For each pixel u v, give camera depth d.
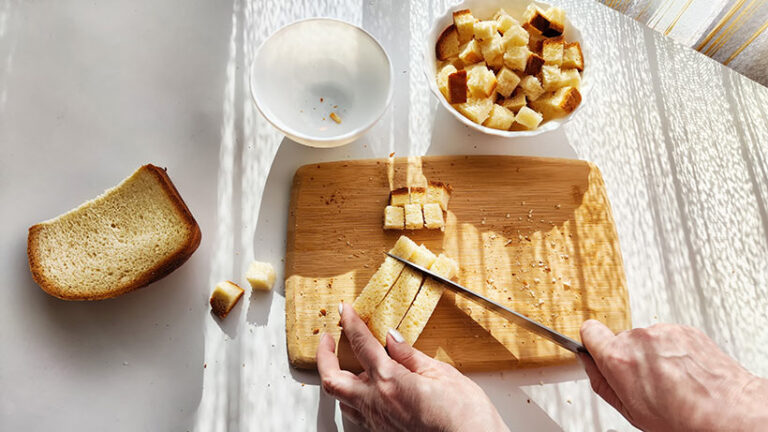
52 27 0.55
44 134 0.51
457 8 0.50
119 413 0.45
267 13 0.57
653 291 0.51
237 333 0.47
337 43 0.50
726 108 0.57
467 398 0.40
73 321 0.46
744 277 0.52
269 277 0.47
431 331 0.47
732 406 0.37
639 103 0.56
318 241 0.49
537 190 0.51
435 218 0.48
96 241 0.46
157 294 0.48
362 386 0.42
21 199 0.49
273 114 0.48
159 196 0.47
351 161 0.51
